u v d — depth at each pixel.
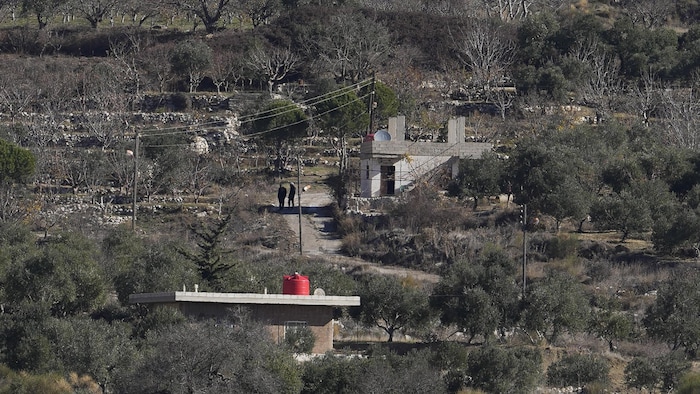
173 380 179.12
